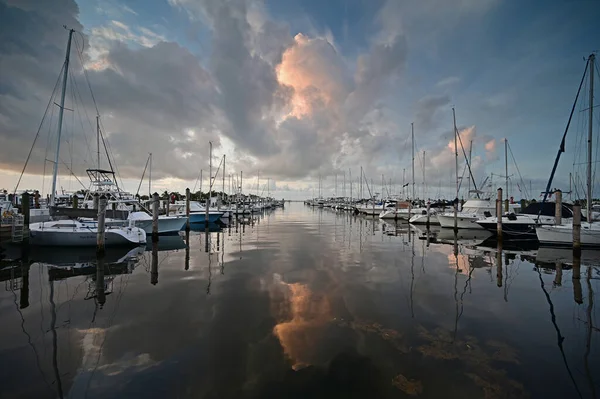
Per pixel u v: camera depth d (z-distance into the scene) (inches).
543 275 470.6
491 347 236.8
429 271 483.2
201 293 364.5
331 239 886.4
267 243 796.0
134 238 699.4
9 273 465.1
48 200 949.8
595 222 780.6
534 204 1078.4
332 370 202.7
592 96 697.6
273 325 273.7
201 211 1493.6
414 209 1685.5
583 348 236.4
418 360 215.9
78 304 328.2
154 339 246.4
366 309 313.6
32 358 217.6
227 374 198.1
